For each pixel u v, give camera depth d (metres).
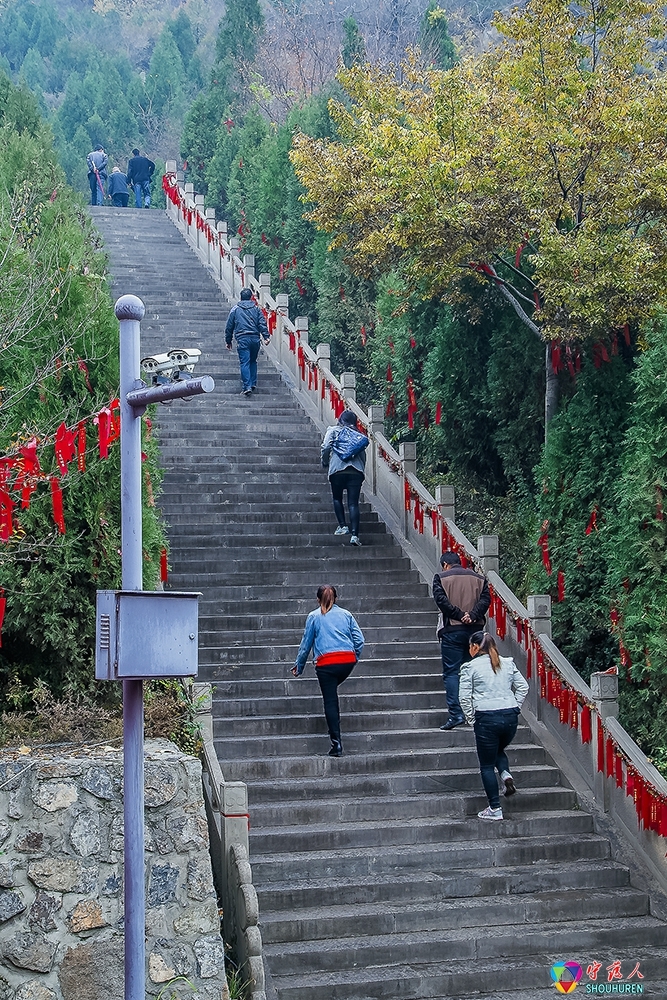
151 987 8.27
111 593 6.37
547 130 15.95
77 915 8.24
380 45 53.81
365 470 19.11
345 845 11.36
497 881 11.10
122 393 6.79
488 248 16.39
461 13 53.34
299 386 22.42
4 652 10.39
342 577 16.11
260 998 8.66
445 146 16.78
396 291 21.20
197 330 24.58
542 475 15.96
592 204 16.17
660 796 11.30
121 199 38.47
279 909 10.48
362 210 19.20
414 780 12.32
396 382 22.47
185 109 62.47
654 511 12.80
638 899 11.17
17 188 15.45
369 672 14.23
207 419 20.38
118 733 9.53
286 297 24.33
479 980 9.88
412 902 10.80
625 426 15.09
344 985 9.56
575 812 12.36
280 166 30.77
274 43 52.72
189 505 17.38
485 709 11.86
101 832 8.38
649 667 12.57
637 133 15.38
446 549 16.05
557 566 15.51
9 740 9.30
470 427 19.89
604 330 15.30
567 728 13.23
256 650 14.11
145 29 80.56
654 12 17.25
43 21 80.38
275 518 17.45
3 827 8.19
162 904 8.42
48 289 10.99
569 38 16.61
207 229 29.77
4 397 10.45
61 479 9.35
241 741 12.39
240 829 9.66
